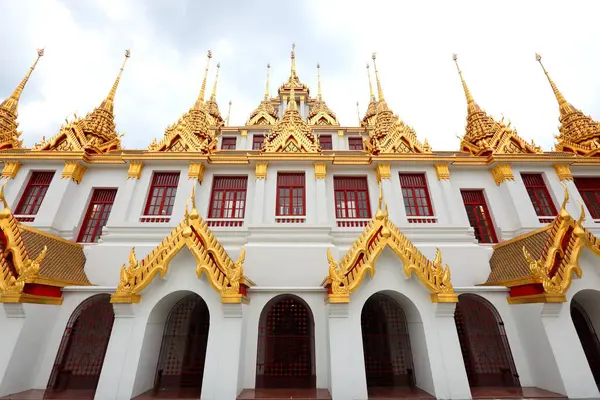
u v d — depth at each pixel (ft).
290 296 37.55
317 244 43.52
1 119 59.36
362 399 27.20
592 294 33.35
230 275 30.58
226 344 29.01
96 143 55.93
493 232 48.83
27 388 30.50
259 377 34.65
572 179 50.98
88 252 43.06
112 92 65.51
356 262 31.60
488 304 36.19
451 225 46.44
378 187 50.60
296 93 86.94
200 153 49.65
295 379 35.50
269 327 38.91
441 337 29.76
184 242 31.12
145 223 45.19
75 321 35.53
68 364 34.58
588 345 36.22
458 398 27.86
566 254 31.30
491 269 42.70
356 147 73.31
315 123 81.76
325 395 29.45
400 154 50.98
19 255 30.45
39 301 31.55
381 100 74.38
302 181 50.39
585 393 28.19
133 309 30.17
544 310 30.73
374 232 32.37
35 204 47.55
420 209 49.96
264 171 49.65
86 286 34.68
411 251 31.53
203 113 68.03
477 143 61.05
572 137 65.46
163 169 50.39
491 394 29.84
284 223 45.16
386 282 31.37
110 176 51.29
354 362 28.32
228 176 51.96
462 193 52.08
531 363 32.45
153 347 32.19
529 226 45.96
